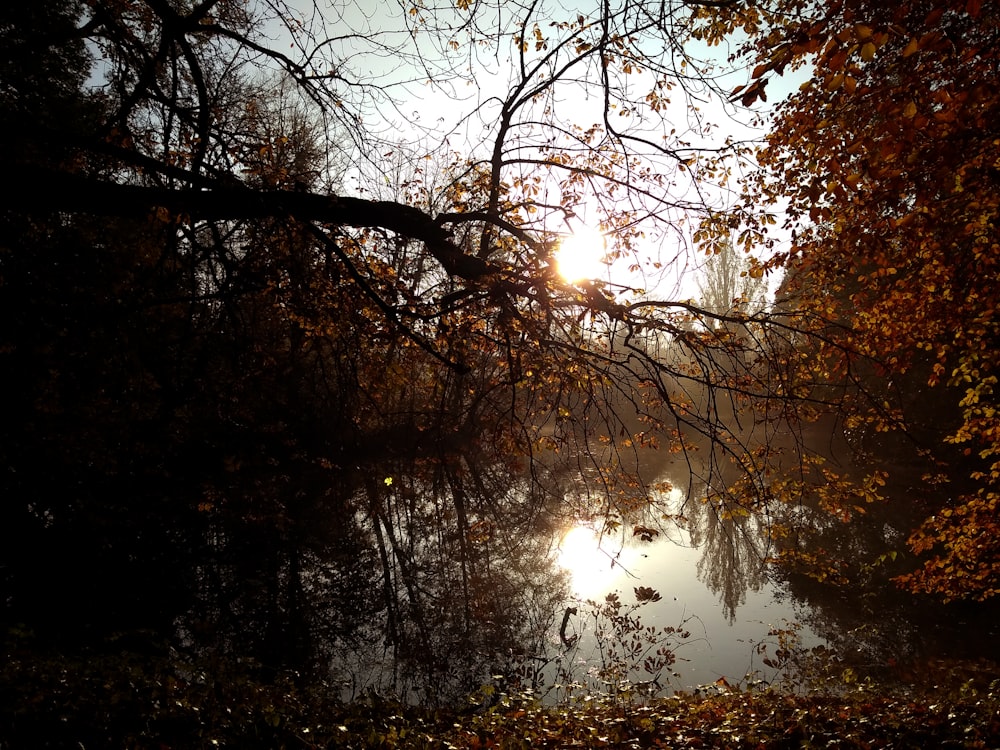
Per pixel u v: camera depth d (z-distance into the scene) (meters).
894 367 8.54
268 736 5.95
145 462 14.00
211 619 11.72
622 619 12.78
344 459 14.27
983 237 7.83
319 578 14.83
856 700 8.20
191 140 6.75
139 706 5.82
